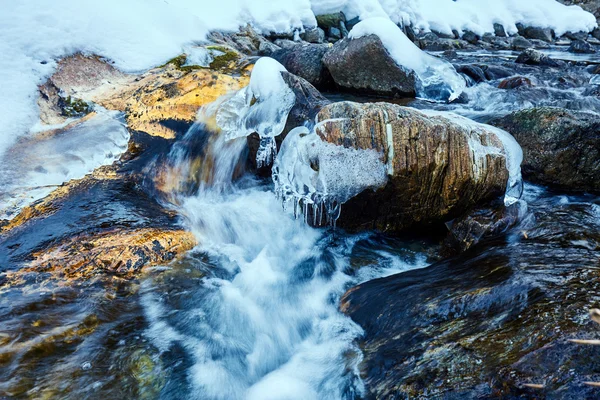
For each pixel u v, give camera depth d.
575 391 1.84
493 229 3.74
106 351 2.99
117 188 4.85
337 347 3.03
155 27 7.38
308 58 7.45
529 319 2.31
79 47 6.29
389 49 6.94
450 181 3.88
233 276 3.98
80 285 3.51
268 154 5.12
